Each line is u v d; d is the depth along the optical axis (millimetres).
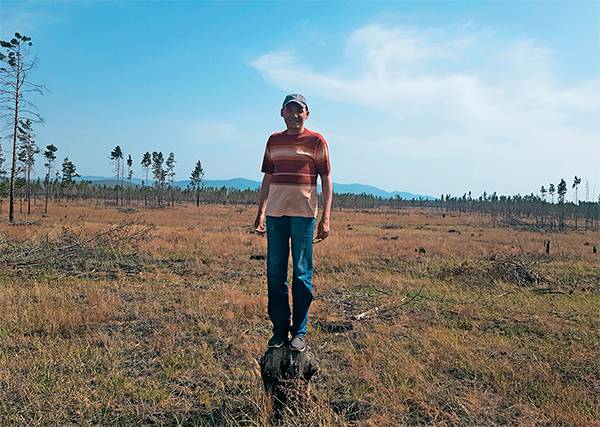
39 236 14734
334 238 20312
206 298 6988
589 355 4746
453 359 4473
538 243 24672
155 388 3611
